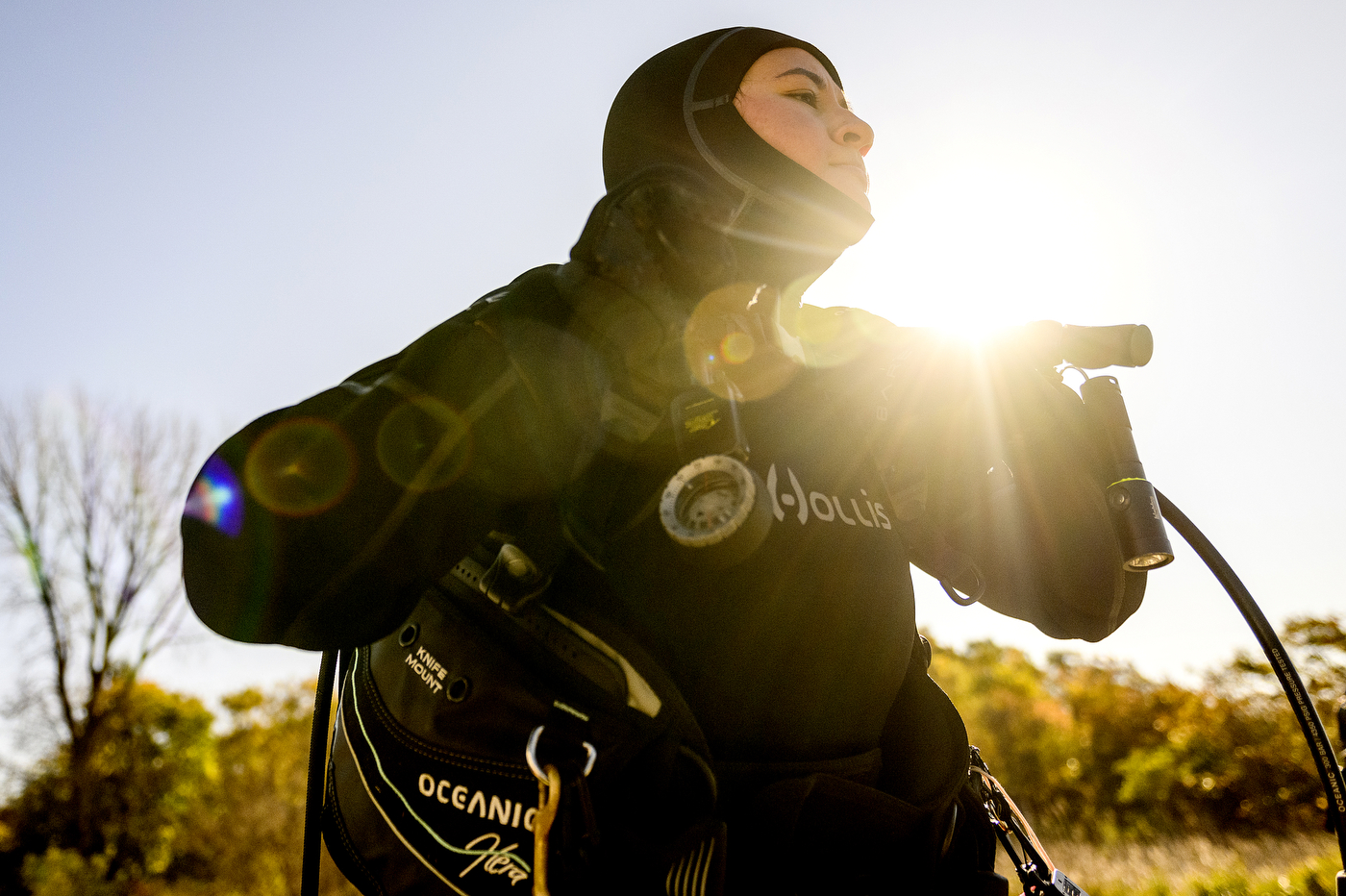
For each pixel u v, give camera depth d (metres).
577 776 0.79
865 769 1.06
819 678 1.01
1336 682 17.97
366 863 0.94
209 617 0.78
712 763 0.90
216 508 0.74
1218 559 1.41
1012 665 34.59
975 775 1.41
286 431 0.76
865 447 1.20
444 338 0.83
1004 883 1.19
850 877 0.99
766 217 1.13
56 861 22.59
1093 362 1.31
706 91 1.13
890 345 1.31
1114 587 1.27
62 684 23.83
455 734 0.87
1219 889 8.27
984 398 1.27
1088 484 1.27
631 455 0.89
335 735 1.06
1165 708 24.75
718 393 0.86
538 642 0.88
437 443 0.77
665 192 0.80
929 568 1.34
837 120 1.15
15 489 23.56
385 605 0.80
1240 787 17.67
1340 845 1.31
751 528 0.83
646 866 0.80
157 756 25.48
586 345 0.80
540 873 0.75
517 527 0.88
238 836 25.55
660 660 0.93
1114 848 11.46
